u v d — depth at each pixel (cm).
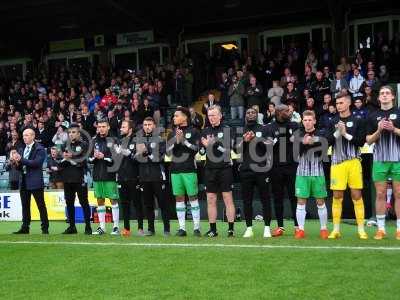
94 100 1972
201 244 753
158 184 916
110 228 1135
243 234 924
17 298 536
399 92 1015
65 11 2088
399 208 776
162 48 2362
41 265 669
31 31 2356
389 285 524
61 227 1220
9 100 2280
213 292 526
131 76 2103
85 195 974
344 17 1995
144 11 2031
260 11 2125
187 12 2098
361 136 795
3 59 2650
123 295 531
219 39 2247
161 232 1004
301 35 2120
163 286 554
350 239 776
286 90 1552
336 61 1838
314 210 1227
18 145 1692
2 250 770
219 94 1945
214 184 880
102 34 2436
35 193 998
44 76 2327
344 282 539
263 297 505
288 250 682
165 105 1850
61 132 1670
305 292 514
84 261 677
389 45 1683
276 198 881
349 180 805
